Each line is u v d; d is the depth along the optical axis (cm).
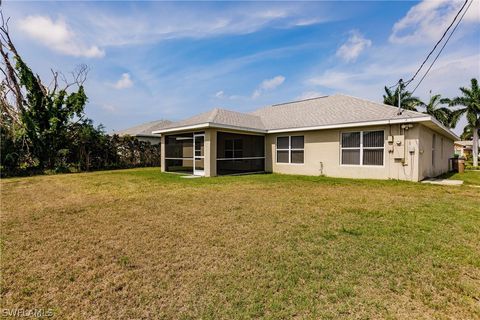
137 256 322
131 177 1167
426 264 292
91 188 851
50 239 382
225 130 1234
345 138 1116
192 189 812
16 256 324
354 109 1202
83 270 288
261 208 552
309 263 297
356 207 556
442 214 495
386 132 1006
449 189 784
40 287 255
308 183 934
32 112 1438
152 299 235
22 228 432
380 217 479
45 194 747
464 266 287
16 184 959
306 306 220
